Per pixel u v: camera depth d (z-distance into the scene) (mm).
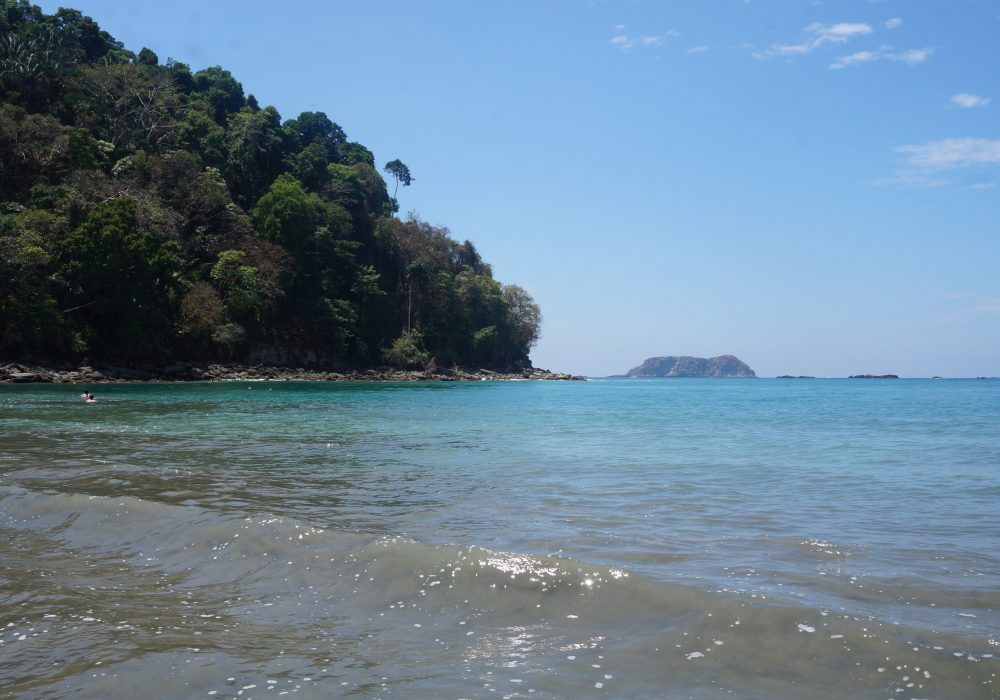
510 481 12328
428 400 44906
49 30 86188
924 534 8250
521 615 5609
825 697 4254
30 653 5051
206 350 75312
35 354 57750
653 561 6961
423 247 122375
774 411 37688
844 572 6594
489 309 126750
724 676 4543
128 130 84125
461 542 7742
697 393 76750
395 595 6125
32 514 9273
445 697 4320
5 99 75750
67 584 6664
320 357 92500
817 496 10859
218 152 92875
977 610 5523
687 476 13000
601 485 11922
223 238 83438
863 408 41750
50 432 19656
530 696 4320
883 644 4797
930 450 17703
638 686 4445
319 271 97438
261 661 4895
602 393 72500
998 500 10555
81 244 60469
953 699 4176
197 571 7004
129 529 8422
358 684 4523
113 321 64125
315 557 7051
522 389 77875
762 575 6449
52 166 70000
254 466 13867
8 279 55844
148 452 15656
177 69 108250
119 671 4742
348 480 12297
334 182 107062
